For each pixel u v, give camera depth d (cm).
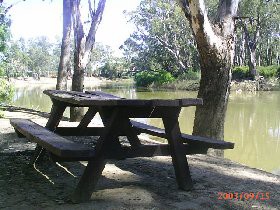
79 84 1099
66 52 1294
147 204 397
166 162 582
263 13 4178
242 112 2141
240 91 3791
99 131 594
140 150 419
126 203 398
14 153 616
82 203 395
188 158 623
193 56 5262
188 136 478
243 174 532
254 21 4338
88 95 552
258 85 3944
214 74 704
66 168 533
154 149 430
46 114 1365
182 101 405
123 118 405
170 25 4869
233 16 710
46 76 10125
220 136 715
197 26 664
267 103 2595
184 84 4456
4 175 496
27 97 3472
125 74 8956
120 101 380
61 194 425
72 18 1205
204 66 712
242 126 1662
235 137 1420
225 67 704
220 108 710
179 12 4578
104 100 392
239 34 4688
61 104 560
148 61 5984
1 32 1571
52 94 551
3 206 388
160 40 4994
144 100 390
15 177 488
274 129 1570
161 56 5594
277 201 424
